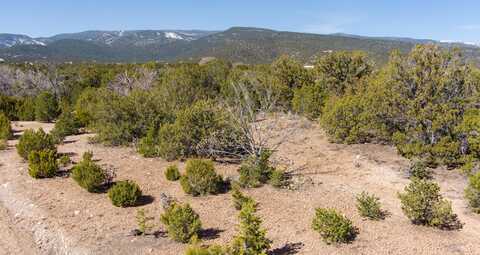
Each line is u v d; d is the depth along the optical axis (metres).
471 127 10.65
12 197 9.66
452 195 9.68
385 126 13.38
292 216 8.39
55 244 7.55
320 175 11.14
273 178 10.16
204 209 8.83
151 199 9.50
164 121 14.82
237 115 12.43
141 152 13.07
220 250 6.14
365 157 12.86
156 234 7.74
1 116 16.61
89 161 10.71
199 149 12.53
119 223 8.23
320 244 7.21
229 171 11.45
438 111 11.77
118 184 9.15
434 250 7.02
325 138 15.45
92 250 7.20
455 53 12.48
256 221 6.58
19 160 12.60
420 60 12.55
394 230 7.79
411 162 11.52
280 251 6.97
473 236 7.58
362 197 8.60
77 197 9.61
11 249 7.48
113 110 14.62
